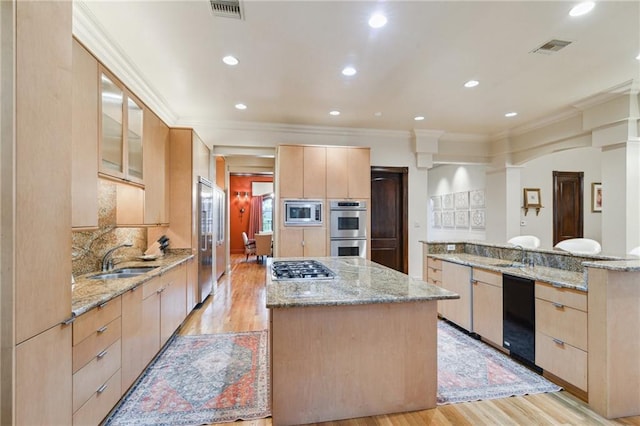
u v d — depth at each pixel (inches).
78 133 73.5
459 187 295.6
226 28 96.4
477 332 120.6
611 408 74.7
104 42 100.3
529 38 102.3
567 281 88.0
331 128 208.8
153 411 77.4
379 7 86.5
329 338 70.7
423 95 152.2
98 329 67.7
